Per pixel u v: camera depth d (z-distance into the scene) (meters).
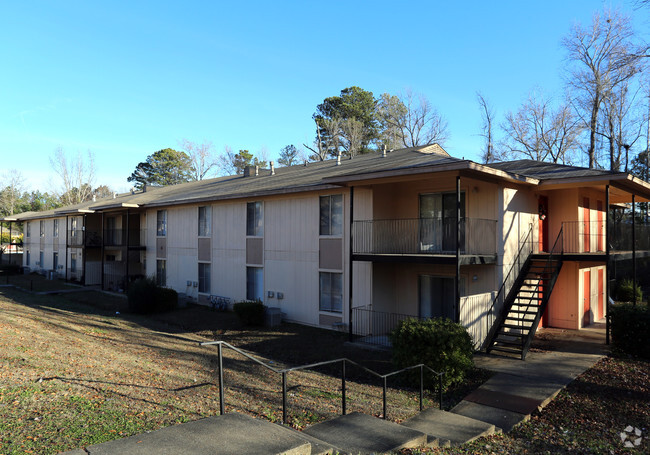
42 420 5.66
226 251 22.05
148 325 17.84
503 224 14.57
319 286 17.61
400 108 50.19
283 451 4.39
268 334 16.36
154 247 27.38
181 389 8.20
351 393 9.52
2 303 19.83
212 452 4.35
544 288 14.41
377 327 15.86
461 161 11.95
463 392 10.13
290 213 18.88
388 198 16.64
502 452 6.89
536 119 38.22
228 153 70.56
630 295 22.66
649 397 9.48
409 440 5.92
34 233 43.41
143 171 77.12
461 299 12.52
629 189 16.50
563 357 12.71
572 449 7.18
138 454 4.29
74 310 20.30
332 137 52.75
